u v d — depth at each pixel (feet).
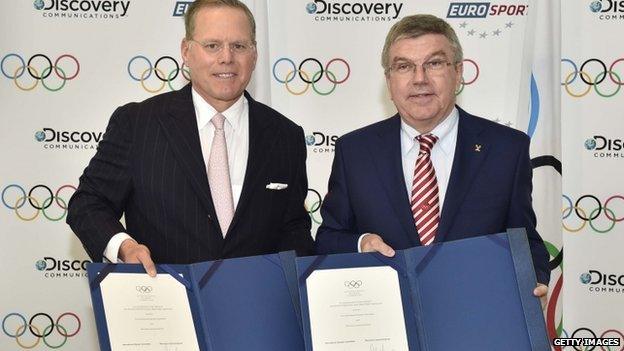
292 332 6.50
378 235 7.83
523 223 7.89
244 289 6.49
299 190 8.67
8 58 11.67
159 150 8.07
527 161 8.07
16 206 11.82
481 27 11.76
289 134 8.69
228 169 8.21
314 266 6.40
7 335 11.93
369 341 6.35
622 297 11.94
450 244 6.61
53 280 11.92
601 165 11.92
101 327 6.32
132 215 8.20
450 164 8.11
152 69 11.83
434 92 7.77
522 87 11.46
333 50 11.94
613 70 11.83
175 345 6.30
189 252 7.88
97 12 11.75
